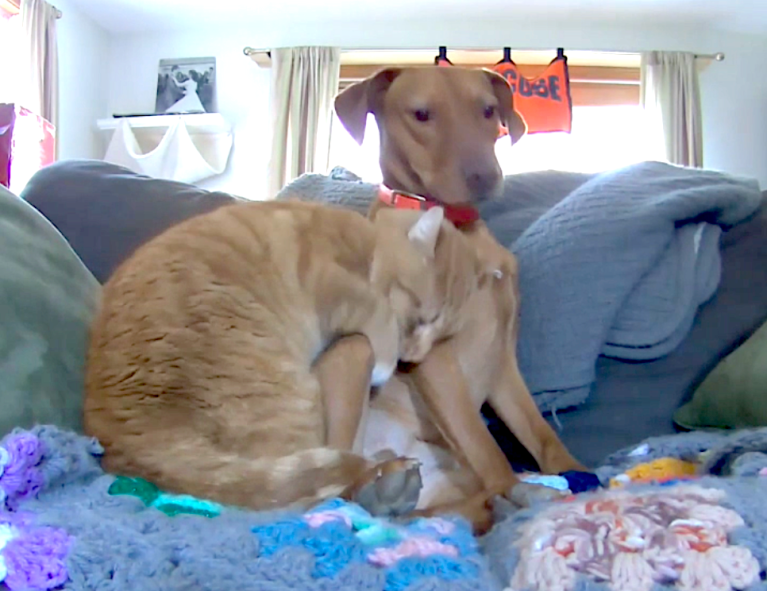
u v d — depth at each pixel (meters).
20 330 0.92
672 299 1.36
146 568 0.60
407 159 1.53
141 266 1.02
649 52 4.25
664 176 1.53
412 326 1.22
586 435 1.41
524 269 1.44
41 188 1.69
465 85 1.54
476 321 1.34
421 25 4.45
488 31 4.43
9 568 0.60
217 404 0.89
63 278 1.10
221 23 4.54
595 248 1.36
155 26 4.59
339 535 0.67
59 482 0.80
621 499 0.71
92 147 4.55
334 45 4.48
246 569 0.61
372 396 1.28
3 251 1.00
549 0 4.09
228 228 1.10
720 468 0.96
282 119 4.21
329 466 0.87
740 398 1.16
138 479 0.83
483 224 1.48
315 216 1.19
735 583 0.57
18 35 3.70
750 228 1.44
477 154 1.45
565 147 4.21
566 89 4.17
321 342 1.09
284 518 0.71
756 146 4.39
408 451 1.36
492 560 0.69
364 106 1.61
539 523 0.69
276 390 0.94
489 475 1.19
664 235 1.36
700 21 4.30
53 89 3.85
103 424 0.90
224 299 0.97
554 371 1.36
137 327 0.94
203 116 4.27
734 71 4.40
